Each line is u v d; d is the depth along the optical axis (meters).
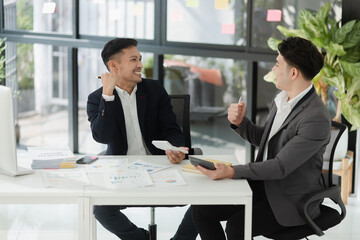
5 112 2.52
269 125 2.87
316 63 2.63
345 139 4.17
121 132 3.14
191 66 5.11
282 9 4.65
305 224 2.67
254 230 2.70
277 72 2.69
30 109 5.58
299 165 2.59
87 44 5.12
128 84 3.15
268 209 2.72
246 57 4.73
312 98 2.67
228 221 2.74
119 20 5.15
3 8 5.45
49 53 5.43
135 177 2.59
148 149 3.24
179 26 5.00
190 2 4.83
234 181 2.57
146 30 5.12
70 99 5.34
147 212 4.15
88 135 5.51
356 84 4.12
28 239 3.62
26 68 5.49
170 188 2.46
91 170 2.72
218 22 4.89
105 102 3.03
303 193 2.65
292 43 2.63
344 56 4.20
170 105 3.33
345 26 4.09
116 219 3.14
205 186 2.49
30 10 5.38
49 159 2.81
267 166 2.59
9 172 2.61
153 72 5.12
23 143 5.64
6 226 3.84
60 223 3.92
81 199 2.41
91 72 5.38
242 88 5.01
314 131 2.59
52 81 5.48
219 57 4.86
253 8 4.70
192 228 3.21
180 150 2.73
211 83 5.09
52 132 5.59
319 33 4.14
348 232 3.82
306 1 4.56
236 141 5.12
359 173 4.51
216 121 5.16
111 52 3.09
